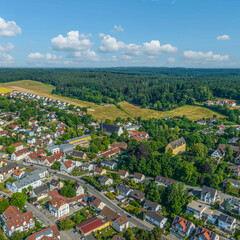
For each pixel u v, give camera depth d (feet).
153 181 495.41
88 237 350.64
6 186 494.59
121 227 367.45
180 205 418.92
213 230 370.12
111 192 481.05
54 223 387.14
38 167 602.85
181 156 625.82
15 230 355.77
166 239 355.56
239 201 428.15
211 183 475.72
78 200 448.24
